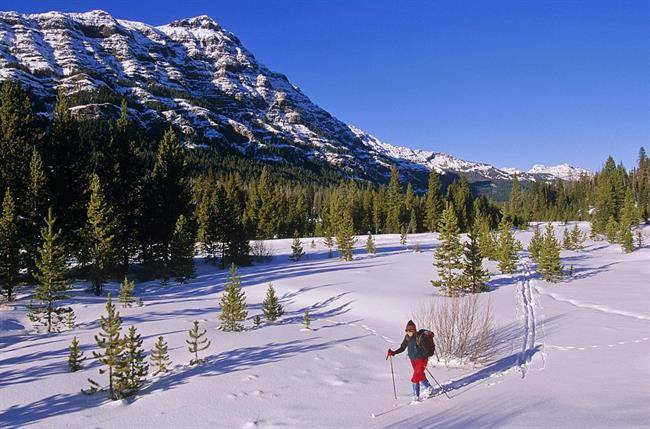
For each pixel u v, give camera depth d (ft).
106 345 33.27
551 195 515.91
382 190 382.42
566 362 39.73
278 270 129.39
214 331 54.80
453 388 34.04
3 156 95.81
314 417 29.01
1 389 35.32
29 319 64.75
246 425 27.84
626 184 407.23
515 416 25.39
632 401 27.04
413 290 91.81
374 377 38.65
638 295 83.35
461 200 335.67
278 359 42.52
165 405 31.48
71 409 31.22
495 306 72.59
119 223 101.81
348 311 74.13
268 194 301.43
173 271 110.42
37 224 92.43
